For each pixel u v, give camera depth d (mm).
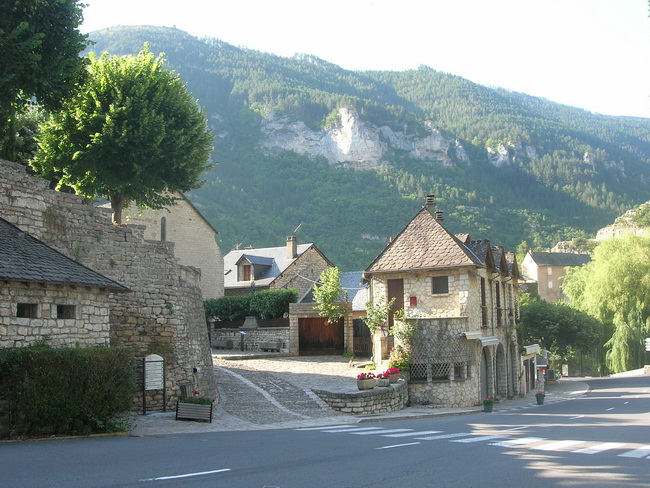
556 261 116812
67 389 14852
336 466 10641
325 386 27469
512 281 39875
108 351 15758
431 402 28578
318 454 12109
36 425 14547
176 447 12945
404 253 31641
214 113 178625
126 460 10914
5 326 14984
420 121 182000
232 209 125312
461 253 30438
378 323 31406
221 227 112938
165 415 19875
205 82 194375
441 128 181875
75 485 8523
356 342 40000
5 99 19938
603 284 57406
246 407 23359
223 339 43844
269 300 42625
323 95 186125
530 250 119188
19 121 28688
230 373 30562
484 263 32250
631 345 55438
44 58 20125
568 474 10195
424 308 30812
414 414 24734
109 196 28875
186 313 22812
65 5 20469
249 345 42250
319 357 38969
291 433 16781
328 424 20469
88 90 26641
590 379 58938
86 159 26703
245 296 44156
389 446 13547
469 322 29688
